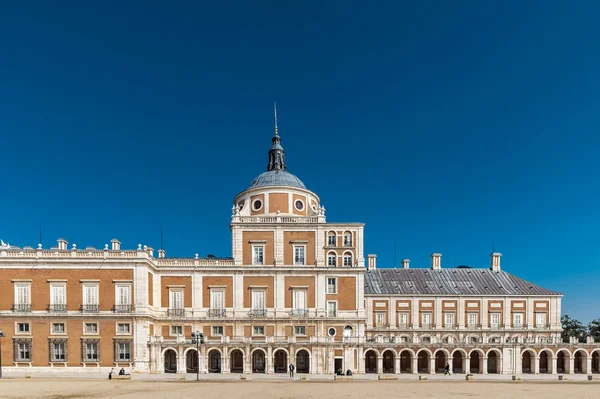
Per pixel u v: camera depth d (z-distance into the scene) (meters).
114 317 62.06
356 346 65.00
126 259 63.34
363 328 66.75
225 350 62.88
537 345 70.38
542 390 44.91
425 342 69.81
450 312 80.44
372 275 86.38
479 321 80.19
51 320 61.88
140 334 62.00
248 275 67.81
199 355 59.50
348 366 63.56
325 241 68.75
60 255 63.41
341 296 67.44
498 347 70.00
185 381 51.62
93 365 61.09
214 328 66.75
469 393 41.34
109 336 61.81
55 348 61.50
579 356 75.69
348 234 69.06
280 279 67.62
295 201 72.69
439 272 87.81
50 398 36.97
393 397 37.84
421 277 86.12
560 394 41.69
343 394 39.41
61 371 60.66
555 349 70.62
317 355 63.22
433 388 45.38
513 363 69.75
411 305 80.44
